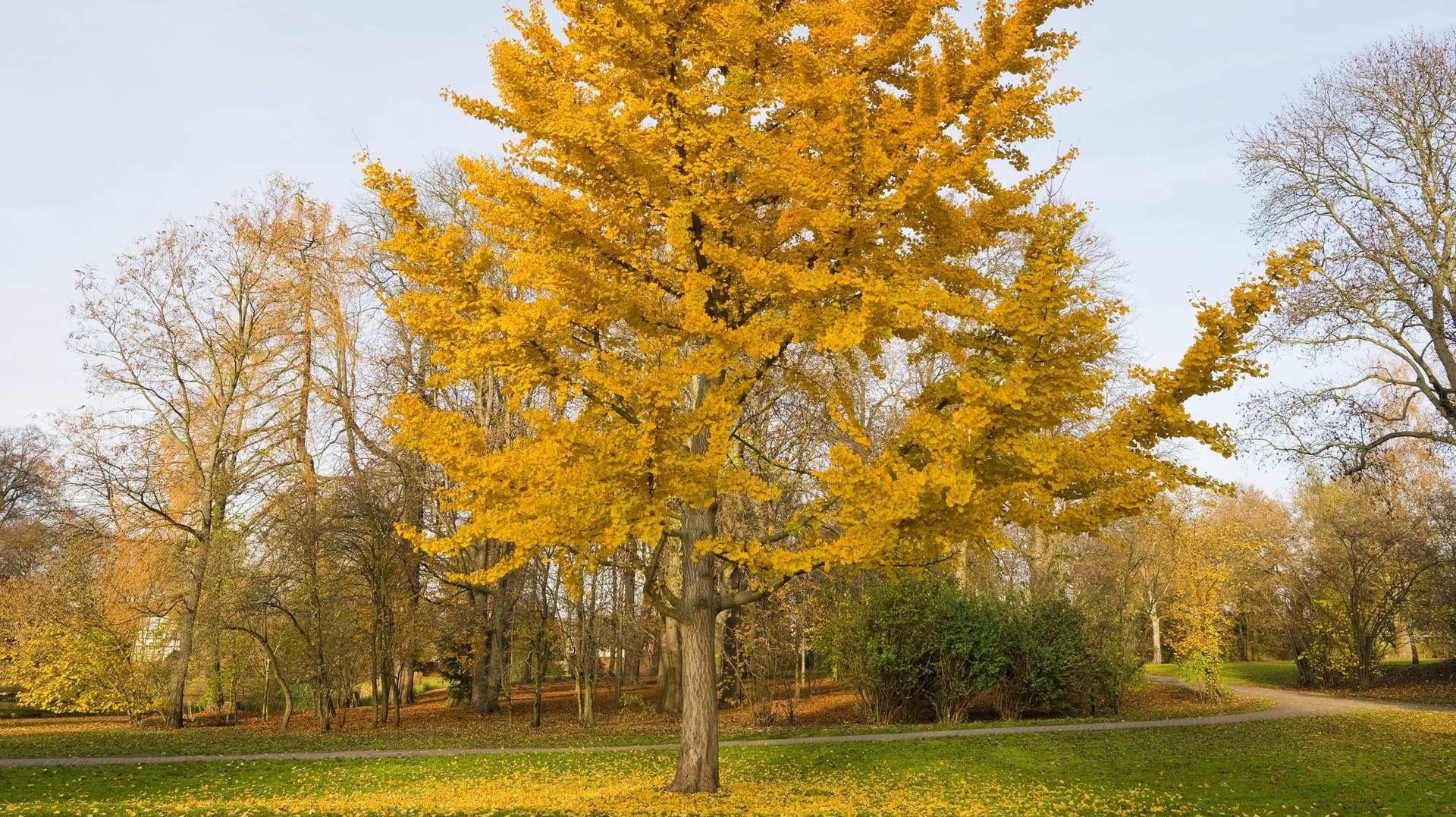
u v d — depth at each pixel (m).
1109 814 9.10
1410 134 19.27
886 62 8.07
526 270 8.14
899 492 6.62
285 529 21.06
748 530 18.22
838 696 24.25
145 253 23.33
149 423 23.88
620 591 22.02
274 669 21.34
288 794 10.95
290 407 24.33
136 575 22.91
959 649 19.33
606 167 7.89
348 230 24.84
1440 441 19.52
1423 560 27.88
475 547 23.09
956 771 12.12
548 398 20.41
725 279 8.77
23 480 35.91
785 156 7.52
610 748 15.20
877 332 7.50
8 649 23.92
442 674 25.92
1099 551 32.25
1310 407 20.48
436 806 9.34
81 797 10.52
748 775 11.73
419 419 7.75
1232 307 6.94
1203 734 16.06
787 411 19.19
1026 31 7.54
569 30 8.58
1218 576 25.22
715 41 8.16
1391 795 10.04
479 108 7.65
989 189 8.12
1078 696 21.27
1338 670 29.53
